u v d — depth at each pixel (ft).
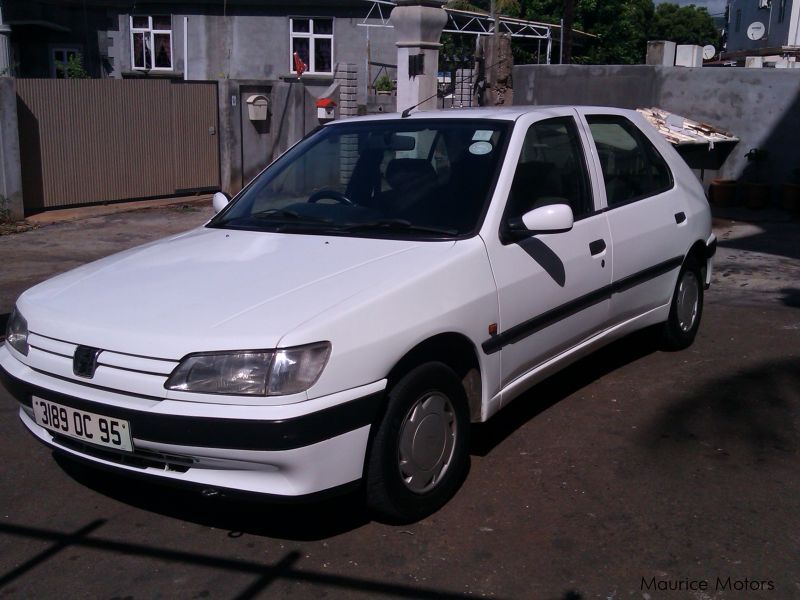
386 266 12.16
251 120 48.26
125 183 43.98
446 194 14.01
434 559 11.41
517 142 14.52
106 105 42.37
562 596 10.53
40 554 11.66
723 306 24.63
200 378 10.42
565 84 51.31
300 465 10.49
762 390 17.53
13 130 37.91
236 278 12.19
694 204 19.51
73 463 14.62
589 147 16.29
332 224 14.23
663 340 19.69
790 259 31.55
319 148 16.38
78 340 11.29
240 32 74.43
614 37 97.19
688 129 43.86
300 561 11.42
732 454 14.55
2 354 12.83
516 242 13.71
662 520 12.32
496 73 52.85
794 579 10.80
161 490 13.60
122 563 11.42
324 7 73.46
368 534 12.09
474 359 12.97
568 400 17.11
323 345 10.55
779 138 44.32
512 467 14.12
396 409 11.55
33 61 73.87
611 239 16.03
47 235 36.17
